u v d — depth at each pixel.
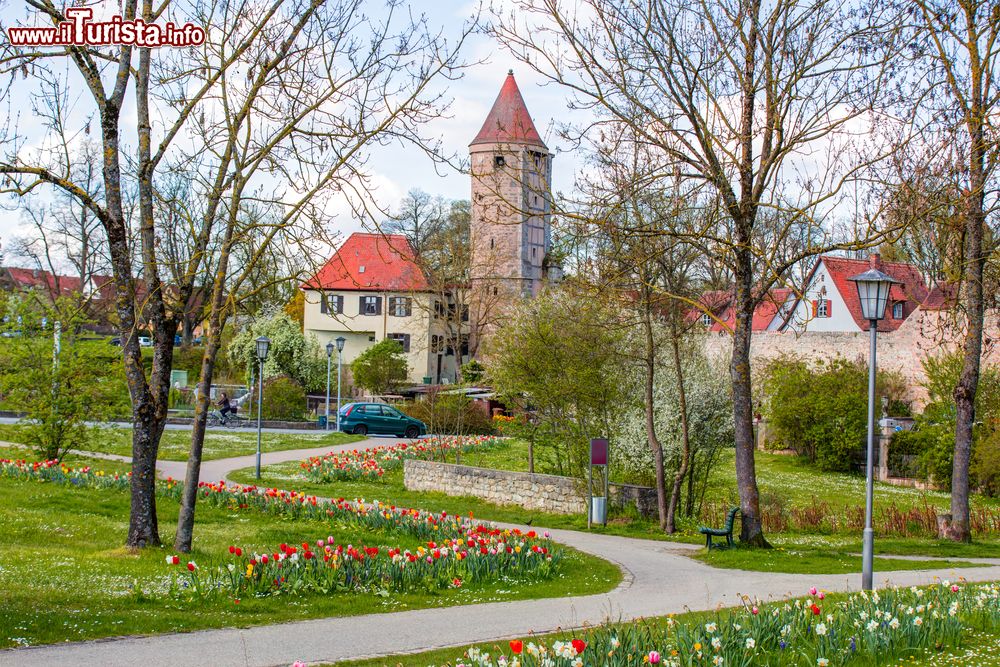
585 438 24.12
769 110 16.08
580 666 7.13
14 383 24.83
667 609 11.70
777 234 17.19
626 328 21.88
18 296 26.31
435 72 13.41
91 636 9.02
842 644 8.87
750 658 7.97
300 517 19.50
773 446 45.12
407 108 13.27
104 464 27.66
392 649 9.14
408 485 28.39
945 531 21.11
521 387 25.14
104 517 17.70
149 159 13.38
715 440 23.81
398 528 17.81
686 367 23.69
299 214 13.09
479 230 68.12
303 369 59.62
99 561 12.69
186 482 14.05
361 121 13.31
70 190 12.84
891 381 45.31
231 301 13.51
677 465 24.17
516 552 14.40
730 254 17.91
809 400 40.62
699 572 15.26
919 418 39.88
